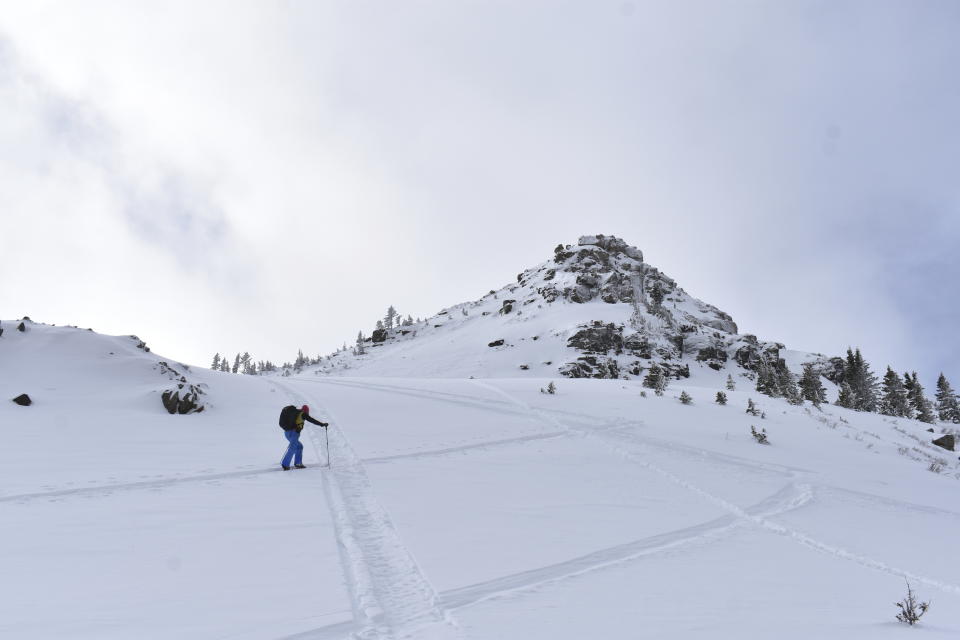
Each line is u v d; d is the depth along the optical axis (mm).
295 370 143125
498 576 5969
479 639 4227
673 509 9961
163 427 15375
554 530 8031
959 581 7062
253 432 15648
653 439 17688
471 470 12086
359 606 4941
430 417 19234
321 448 13562
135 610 4625
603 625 4543
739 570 6668
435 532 7594
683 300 128750
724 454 16375
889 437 24281
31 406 15922
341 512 8312
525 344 81312
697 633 4332
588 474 12508
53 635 4047
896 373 85062
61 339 20688
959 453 23625
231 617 4555
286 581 5523
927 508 12375
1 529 6793
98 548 6285
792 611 5121
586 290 102812
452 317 127938
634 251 137125
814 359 93438
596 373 68062
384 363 92250
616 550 7238
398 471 11578
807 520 9977
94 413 16047
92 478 9625
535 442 16031
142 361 20766
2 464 10336
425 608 4984
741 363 85000
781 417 24172
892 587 6504
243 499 8789
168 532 6992
